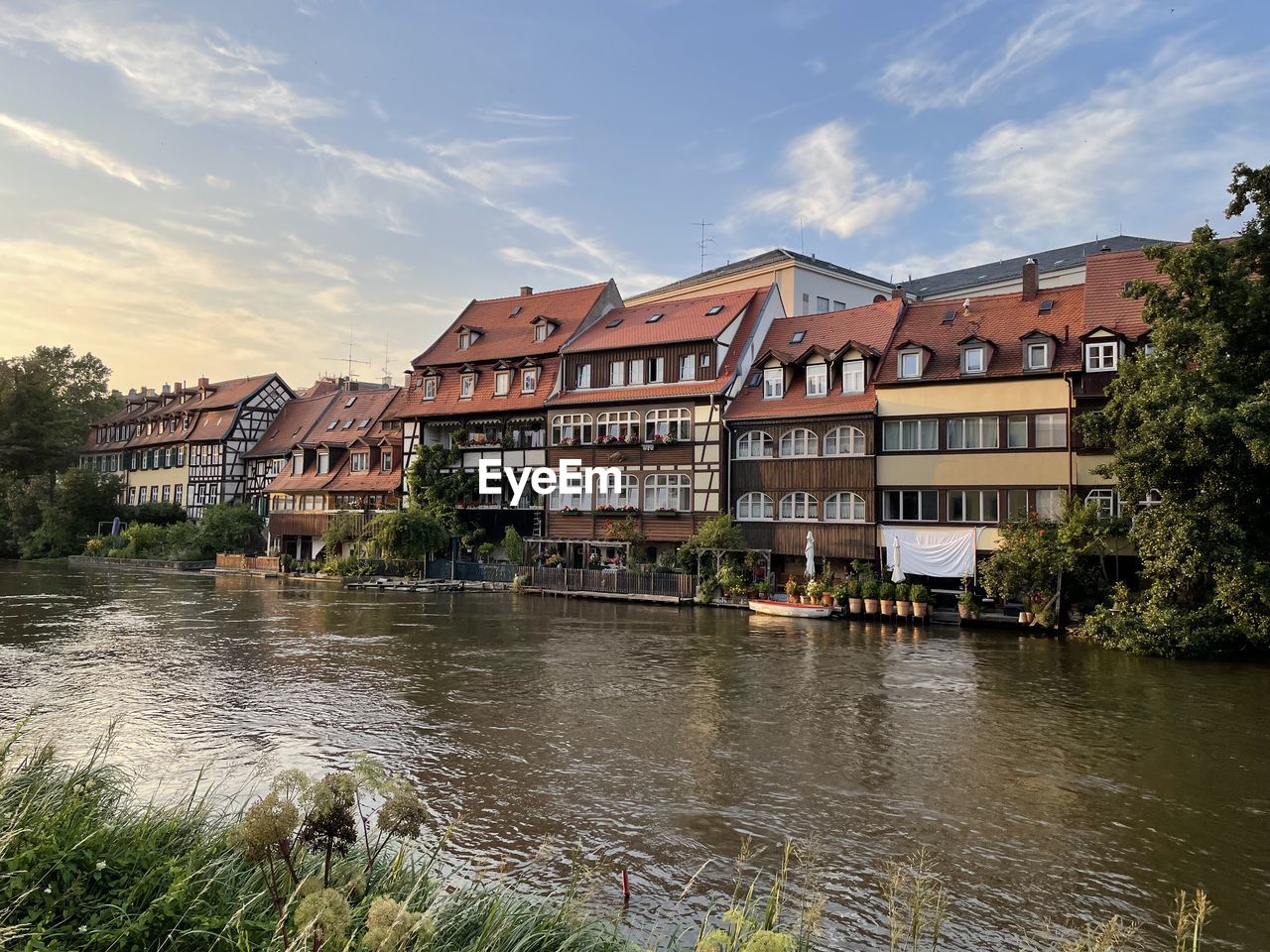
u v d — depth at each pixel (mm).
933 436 31500
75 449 69188
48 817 6125
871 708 16359
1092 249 52281
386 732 14195
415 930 4520
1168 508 23125
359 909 5266
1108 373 28109
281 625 27344
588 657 21594
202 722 14570
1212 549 22203
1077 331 30250
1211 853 9820
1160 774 12594
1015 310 32812
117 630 25797
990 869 9312
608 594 35406
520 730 14500
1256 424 20953
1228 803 11391
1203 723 15469
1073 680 19188
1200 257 23297
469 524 43500
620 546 37969
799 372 35906
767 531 34750
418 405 47219
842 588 30047
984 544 30125
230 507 57875
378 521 41406
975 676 19516
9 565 57031
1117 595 24641
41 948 4586
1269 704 17000
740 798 11328
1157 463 22938
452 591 39281
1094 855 9727
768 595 32344
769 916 6051
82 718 14672
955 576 30078
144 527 58906
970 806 11180
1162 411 22672
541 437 41781
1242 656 22359
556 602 34938
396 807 4762
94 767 10078
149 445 70562
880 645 23938
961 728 14992
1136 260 31109
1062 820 10742
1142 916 8305
